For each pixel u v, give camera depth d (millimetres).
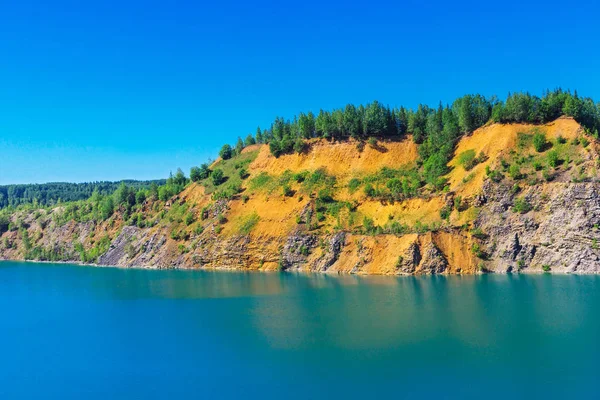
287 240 162250
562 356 68125
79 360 76125
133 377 68250
